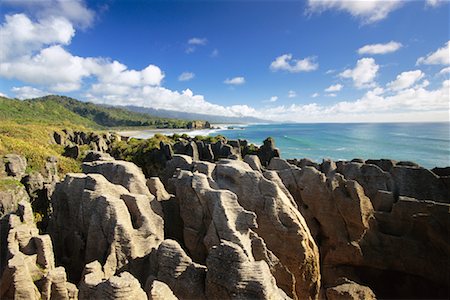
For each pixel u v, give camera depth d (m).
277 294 14.91
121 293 12.15
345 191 30.02
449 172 34.84
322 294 27.47
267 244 23.31
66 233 22.36
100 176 22.53
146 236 19.52
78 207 22.23
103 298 12.32
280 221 23.33
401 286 27.58
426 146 156.12
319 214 30.48
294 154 131.75
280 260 23.08
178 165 35.50
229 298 14.49
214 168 27.61
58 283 15.20
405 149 145.38
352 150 144.38
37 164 51.25
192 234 22.67
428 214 26.59
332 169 37.84
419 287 26.94
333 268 29.62
